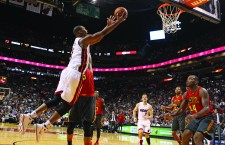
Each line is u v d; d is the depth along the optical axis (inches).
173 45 1393.9
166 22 529.3
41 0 361.7
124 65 1542.8
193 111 179.3
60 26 1392.7
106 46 1581.0
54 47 1501.0
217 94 918.4
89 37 126.8
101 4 1039.0
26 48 1437.0
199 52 1156.5
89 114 152.3
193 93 177.6
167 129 639.1
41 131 119.5
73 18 1263.5
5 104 1010.7
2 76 1219.2
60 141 346.9
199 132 167.0
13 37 1405.0
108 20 125.6
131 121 868.6
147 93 1251.2
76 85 125.6
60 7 379.2
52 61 1524.4
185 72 1306.6
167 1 295.3
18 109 1015.6
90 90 155.3
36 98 1229.7
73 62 130.3
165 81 1343.5
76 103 152.9
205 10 335.3
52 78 1513.3
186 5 310.5
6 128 544.7
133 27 1368.1
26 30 1451.8
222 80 1033.5
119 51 1546.5
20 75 1397.6
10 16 1284.4
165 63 1343.5
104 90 1472.7
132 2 1015.6
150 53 1489.9
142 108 334.3
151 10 1145.4
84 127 151.6
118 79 1534.2
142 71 1514.5
